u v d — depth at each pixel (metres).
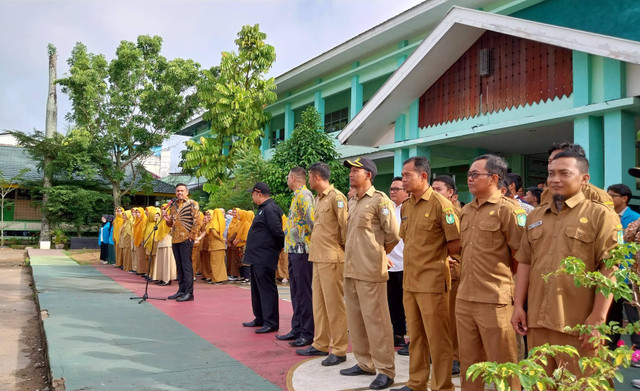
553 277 2.74
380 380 4.02
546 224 2.86
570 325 2.66
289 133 21.61
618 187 5.12
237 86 18.23
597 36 7.22
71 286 9.62
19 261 18.09
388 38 15.89
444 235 3.69
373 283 4.14
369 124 11.30
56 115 28.91
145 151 25.39
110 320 6.44
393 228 4.18
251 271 6.20
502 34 9.30
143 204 30.41
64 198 24.50
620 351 2.15
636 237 3.91
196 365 4.58
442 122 10.34
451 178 5.04
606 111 7.69
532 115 8.70
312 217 5.23
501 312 3.18
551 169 2.82
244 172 15.44
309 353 4.96
